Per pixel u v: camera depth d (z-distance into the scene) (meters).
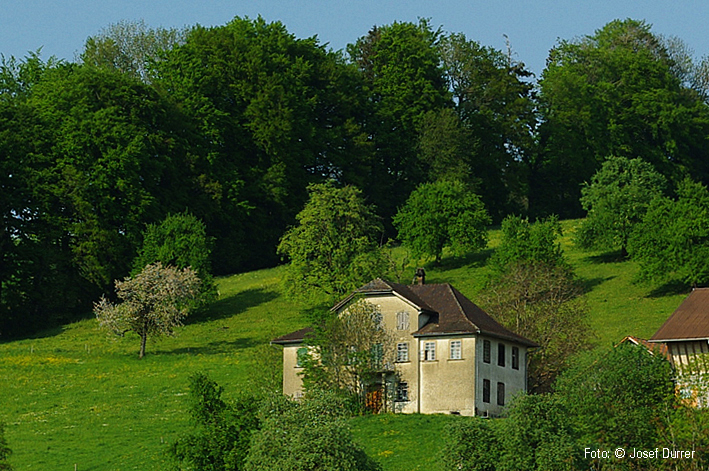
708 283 106.75
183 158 139.75
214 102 146.62
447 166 152.62
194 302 114.62
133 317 102.81
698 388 54.94
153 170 132.38
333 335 78.06
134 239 127.62
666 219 109.31
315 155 151.75
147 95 136.62
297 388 82.25
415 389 78.94
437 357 78.94
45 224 125.94
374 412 78.75
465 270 125.44
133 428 76.50
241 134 145.88
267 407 54.38
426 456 63.22
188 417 79.38
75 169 126.31
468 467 51.25
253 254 145.12
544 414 51.88
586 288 113.81
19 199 124.06
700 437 51.84
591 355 59.34
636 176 124.56
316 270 112.88
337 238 114.12
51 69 145.62
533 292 90.25
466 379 77.69
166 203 134.25
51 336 116.25
